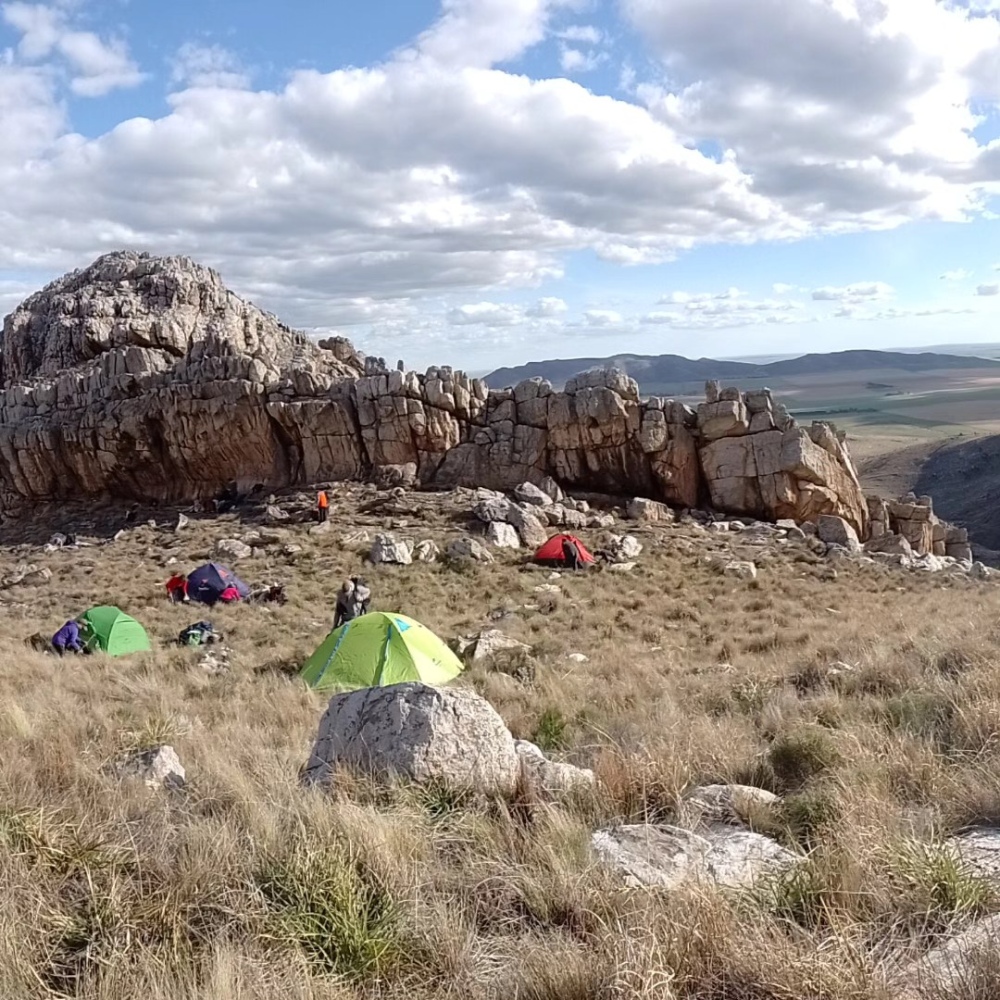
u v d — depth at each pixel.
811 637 20.17
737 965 4.00
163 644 22.83
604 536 34.66
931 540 43.16
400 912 4.77
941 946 4.24
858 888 4.80
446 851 5.79
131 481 49.41
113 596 29.48
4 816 6.07
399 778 6.66
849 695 11.58
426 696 7.14
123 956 4.27
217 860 5.43
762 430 39.97
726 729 9.45
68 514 49.34
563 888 4.98
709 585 28.84
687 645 21.09
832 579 30.33
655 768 7.30
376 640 16.47
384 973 4.33
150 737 10.44
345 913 4.69
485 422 42.81
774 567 31.64
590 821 6.50
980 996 3.60
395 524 35.97
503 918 4.89
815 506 39.09
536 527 34.59
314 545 34.25
